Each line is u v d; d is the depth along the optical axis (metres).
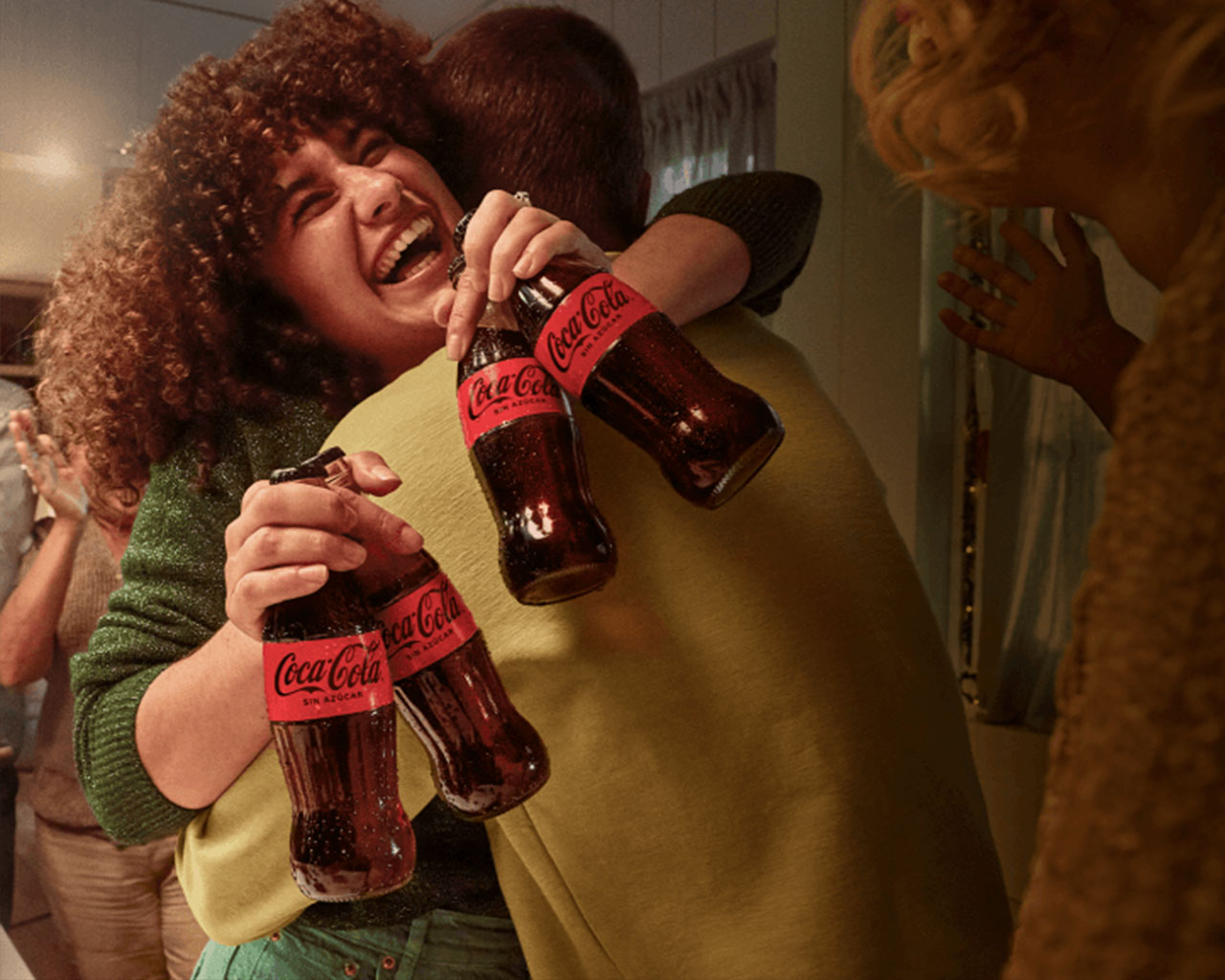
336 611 0.41
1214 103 0.28
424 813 0.58
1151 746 0.20
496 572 0.50
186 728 0.50
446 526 0.50
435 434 0.52
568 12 0.79
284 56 0.69
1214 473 0.21
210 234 0.67
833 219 1.31
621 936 0.51
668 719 0.49
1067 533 1.12
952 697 0.57
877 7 0.37
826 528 0.52
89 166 1.67
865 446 1.29
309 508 0.41
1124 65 0.32
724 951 0.49
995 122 0.34
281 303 0.72
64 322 0.76
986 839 0.55
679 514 0.50
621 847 0.50
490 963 0.59
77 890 1.68
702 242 0.56
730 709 0.49
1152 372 0.23
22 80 1.61
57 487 1.64
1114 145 0.34
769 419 0.42
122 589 0.62
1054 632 1.12
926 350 1.23
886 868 0.49
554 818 0.50
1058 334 0.73
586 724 0.49
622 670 0.49
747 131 1.47
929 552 1.25
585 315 0.42
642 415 0.41
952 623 1.26
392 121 0.71
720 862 0.49
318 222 0.68
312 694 0.40
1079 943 0.20
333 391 0.69
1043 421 1.14
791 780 0.49
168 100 0.72
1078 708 0.23
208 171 0.67
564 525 0.42
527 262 0.42
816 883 0.48
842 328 1.31
